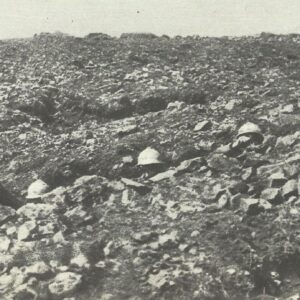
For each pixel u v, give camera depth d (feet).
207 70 57.26
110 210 32.94
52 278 26.50
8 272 26.89
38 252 28.09
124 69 58.85
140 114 49.44
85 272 26.84
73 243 28.99
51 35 73.67
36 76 56.65
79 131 45.80
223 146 39.47
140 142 41.04
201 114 45.73
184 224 30.78
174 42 71.77
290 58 62.03
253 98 48.32
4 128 45.91
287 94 49.08
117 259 28.45
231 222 30.68
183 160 38.81
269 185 34.58
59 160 39.65
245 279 26.89
